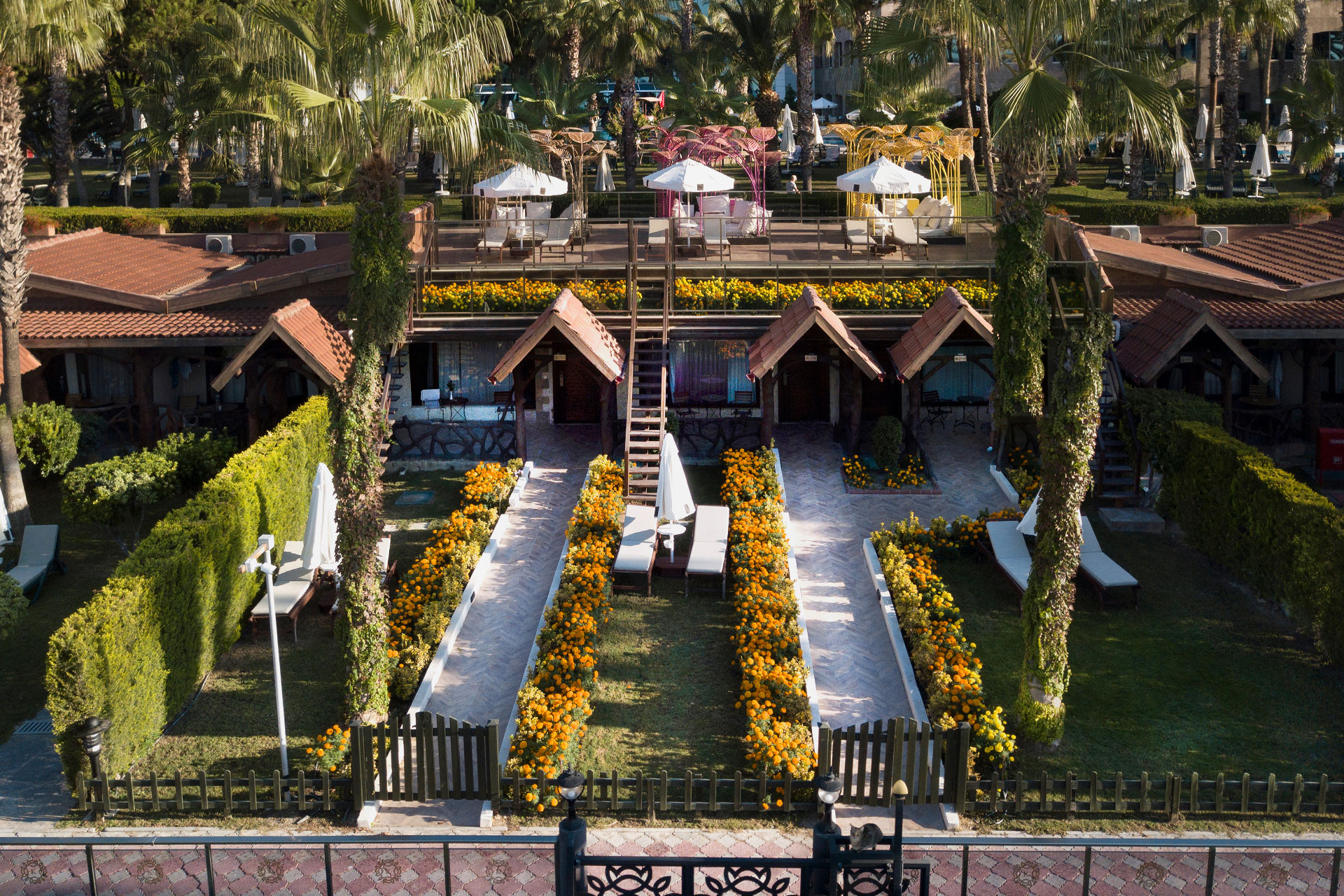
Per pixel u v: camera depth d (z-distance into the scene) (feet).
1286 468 93.56
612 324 94.99
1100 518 82.74
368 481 57.57
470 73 64.80
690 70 193.16
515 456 92.68
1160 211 148.46
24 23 76.23
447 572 70.54
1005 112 67.21
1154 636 66.44
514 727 56.13
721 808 50.90
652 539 73.00
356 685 57.57
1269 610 69.36
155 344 95.76
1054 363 91.50
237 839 39.34
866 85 172.14
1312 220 148.36
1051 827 49.96
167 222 152.56
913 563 72.79
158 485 78.23
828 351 90.17
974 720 55.62
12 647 66.44
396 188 59.36
